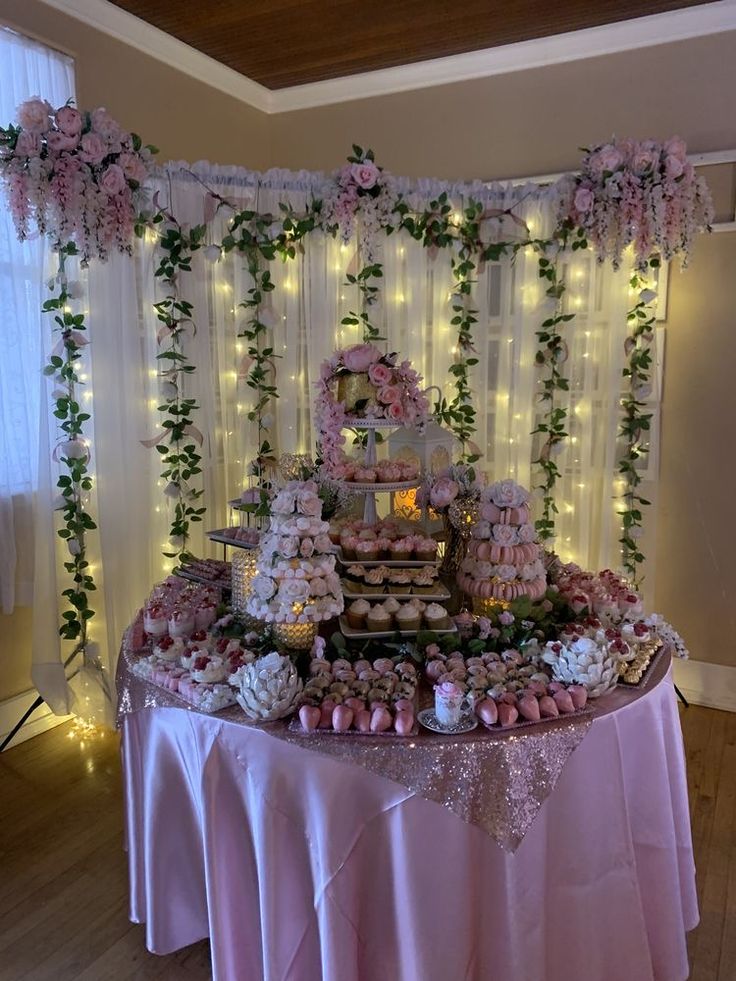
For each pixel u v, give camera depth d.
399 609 1.85
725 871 2.18
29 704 2.99
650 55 3.06
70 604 2.94
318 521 1.73
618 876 1.58
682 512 3.23
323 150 3.81
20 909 2.05
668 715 1.74
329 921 1.47
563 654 1.64
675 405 3.18
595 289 3.12
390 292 3.28
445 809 1.42
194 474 3.10
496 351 3.27
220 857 1.57
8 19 2.58
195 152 3.48
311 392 3.31
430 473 2.30
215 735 1.55
